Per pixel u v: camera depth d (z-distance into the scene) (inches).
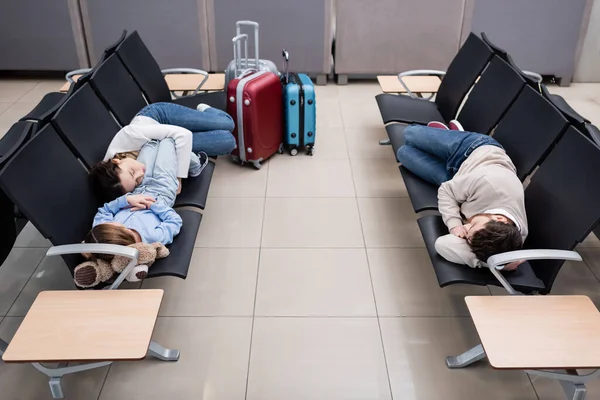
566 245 75.6
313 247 106.7
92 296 69.8
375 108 173.3
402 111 133.8
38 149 78.8
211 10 180.5
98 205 91.0
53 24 182.1
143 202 87.5
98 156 97.0
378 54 188.2
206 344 85.0
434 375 80.2
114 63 115.5
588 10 178.4
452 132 104.9
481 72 125.6
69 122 90.9
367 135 154.2
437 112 136.3
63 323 65.7
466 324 89.1
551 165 85.6
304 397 76.6
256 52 132.8
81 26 183.8
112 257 75.4
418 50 187.3
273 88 129.9
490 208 85.5
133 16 181.8
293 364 81.7
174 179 97.0
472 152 97.9
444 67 190.2
